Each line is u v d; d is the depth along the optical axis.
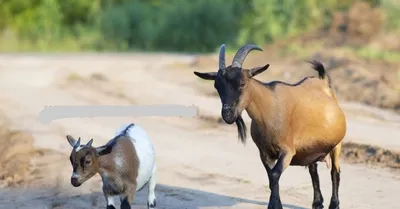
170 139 56.25
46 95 84.31
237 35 167.25
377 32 115.00
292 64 97.94
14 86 93.38
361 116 62.62
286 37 123.88
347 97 72.81
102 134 59.31
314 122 33.31
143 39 180.25
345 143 50.41
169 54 156.38
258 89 32.09
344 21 118.12
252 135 33.28
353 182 41.78
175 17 177.75
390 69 87.31
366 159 47.28
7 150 53.47
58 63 123.00
